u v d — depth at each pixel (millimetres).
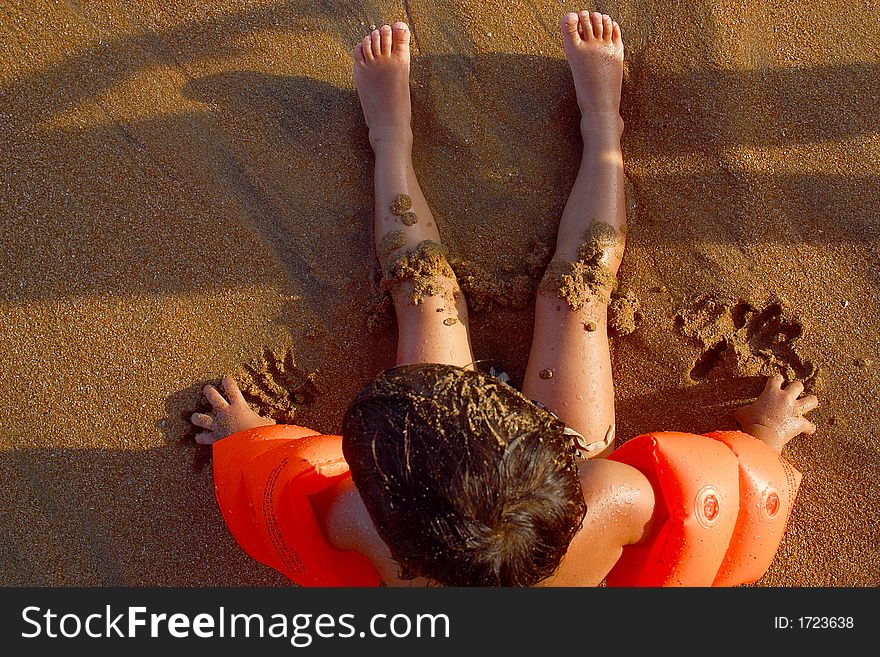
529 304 2129
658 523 1634
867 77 2139
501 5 2197
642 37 2191
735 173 2123
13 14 2182
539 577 1244
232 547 2074
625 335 2117
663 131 2162
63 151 2162
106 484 2090
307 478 1662
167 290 2137
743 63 2156
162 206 2154
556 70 2191
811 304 2088
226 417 2051
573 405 1953
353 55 2203
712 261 2107
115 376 2115
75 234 2143
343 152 2189
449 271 2061
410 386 1232
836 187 2111
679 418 2094
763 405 2014
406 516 1177
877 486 2029
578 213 2080
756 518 1704
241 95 2193
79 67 2184
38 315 2125
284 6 2207
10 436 2102
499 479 1148
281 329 2135
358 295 2143
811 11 2172
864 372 2062
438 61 2199
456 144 2180
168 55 2195
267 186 2172
